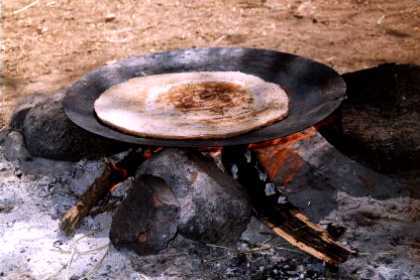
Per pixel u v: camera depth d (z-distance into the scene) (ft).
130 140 5.46
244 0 10.01
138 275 5.51
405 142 6.09
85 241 5.81
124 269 5.57
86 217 5.97
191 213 5.60
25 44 8.98
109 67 6.31
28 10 9.86
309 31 9.03
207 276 5.50
